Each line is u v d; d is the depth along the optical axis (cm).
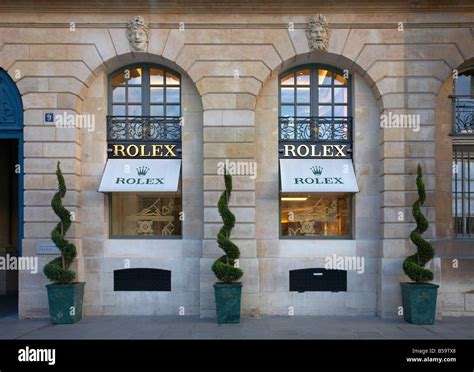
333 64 1053
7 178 1376
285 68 1048
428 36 1000
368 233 1020
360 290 1011
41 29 1003
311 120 1048
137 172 1020
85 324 920
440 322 936
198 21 1000
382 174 1002
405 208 982
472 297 1005
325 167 1025
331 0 984
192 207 1021
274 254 1016
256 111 1028
